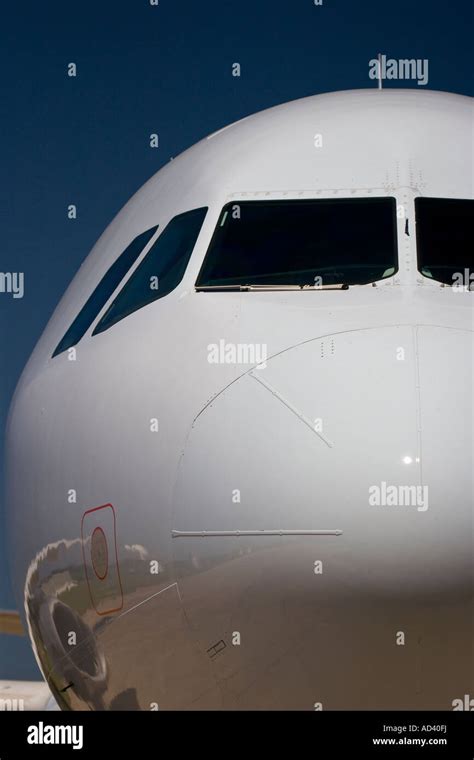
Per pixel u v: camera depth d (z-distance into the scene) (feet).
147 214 41.47
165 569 30.86
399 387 29.40
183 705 31.48
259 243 36.35
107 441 33.86
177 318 34.76
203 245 36.68
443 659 28.43
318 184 37.50
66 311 44.16
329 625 28.60
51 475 37.14
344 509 28.35
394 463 28.40
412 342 30.35
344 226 36.24
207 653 30.25
